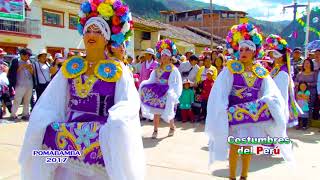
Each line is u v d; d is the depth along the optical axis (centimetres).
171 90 734
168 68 745
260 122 430
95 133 280
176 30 3897
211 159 441
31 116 295
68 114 304
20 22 2233
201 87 941
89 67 302
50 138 291
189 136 762
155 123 744
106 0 302
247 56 443
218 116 427
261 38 450
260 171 538
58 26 2438
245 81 436
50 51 2409
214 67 927
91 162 281
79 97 298
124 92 295
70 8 2466
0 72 948
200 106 941
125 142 273
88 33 302
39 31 2316
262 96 444
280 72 630
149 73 949
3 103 966
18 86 906
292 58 998
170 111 732
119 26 305
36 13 2297
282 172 535
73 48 2552
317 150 669
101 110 296
